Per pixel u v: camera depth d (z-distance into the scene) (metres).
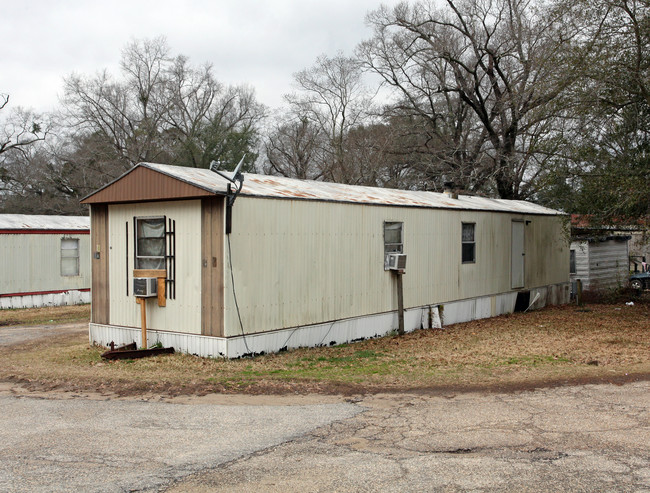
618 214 15.30
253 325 10.00
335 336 11.59
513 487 4.48
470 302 15.59
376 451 5.34
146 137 38.28
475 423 6.17
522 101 24.06
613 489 4.42
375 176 33.66
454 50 28.11
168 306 10.41
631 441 5.49
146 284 10.32
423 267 13.97
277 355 10.27
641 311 16.80
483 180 27.80
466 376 8.49
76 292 21.45
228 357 9.60
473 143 31.52
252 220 9.92
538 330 13.57
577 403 6.89
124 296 11.13
